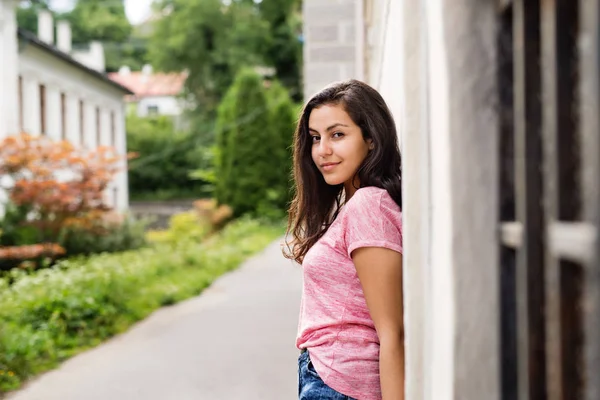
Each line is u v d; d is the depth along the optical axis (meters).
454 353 1.12
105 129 29.33
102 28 55.75
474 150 1.11
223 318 9.04
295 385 5.77
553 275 0.82
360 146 2.00
